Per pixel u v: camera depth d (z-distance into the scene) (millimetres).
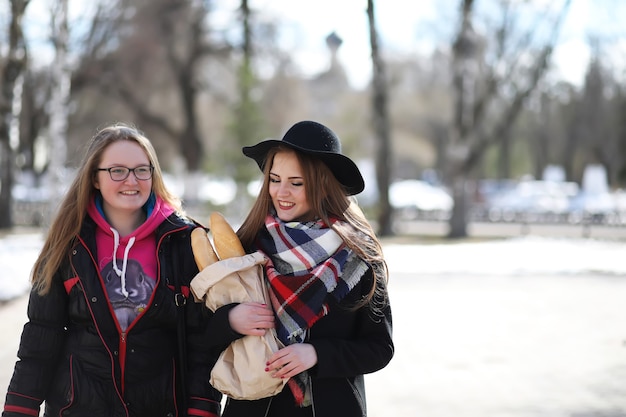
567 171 64188
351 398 3254
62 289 3336
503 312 11008
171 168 48312
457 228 26156
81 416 3254
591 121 53844
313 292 3133
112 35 34094
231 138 26234
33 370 3291
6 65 23422
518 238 25344
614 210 38219
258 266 3246
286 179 3355
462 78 25859
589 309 11234
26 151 37312
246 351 3109
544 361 8023
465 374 7508
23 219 32594
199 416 3332
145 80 37031
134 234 3346
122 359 3285
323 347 3148
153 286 3328
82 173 3363
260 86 26859
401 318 10531
